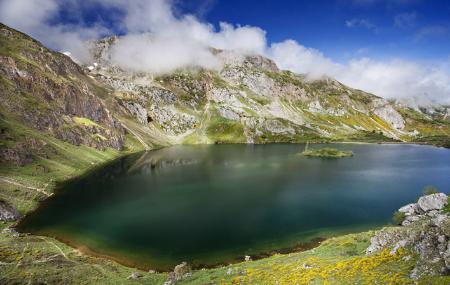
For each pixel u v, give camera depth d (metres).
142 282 49.38
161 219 90.31
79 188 128.88
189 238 76.31
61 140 183.75
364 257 38.62
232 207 100.88
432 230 34.50
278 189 125.06
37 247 65.06
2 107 163.88
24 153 138.12
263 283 38.75
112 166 184.62
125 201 109.25
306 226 83.25
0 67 194.50
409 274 30.05
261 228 82.25
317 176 152.88
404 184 133.25
